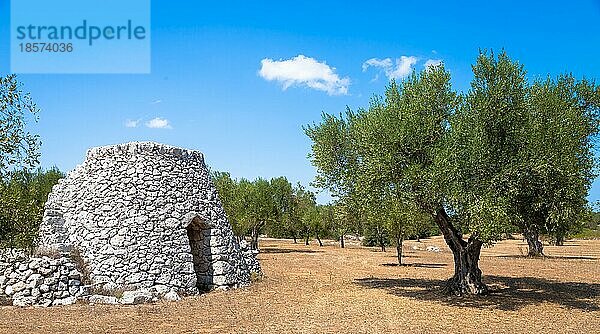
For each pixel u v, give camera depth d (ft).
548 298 63.46
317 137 72.18
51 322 46.83
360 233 211.82
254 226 165.99
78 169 72.13
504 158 55.16
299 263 113.91
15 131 48.60
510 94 57.00
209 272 71.36
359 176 60.44
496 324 48.88
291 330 45.73
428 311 55.16
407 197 56.39
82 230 66.64
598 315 53.31
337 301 61.62
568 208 56.75
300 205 206.69
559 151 54.70
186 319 49.90
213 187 78.18
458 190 52.60
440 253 158.20
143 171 68.95
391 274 92.17
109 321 48.03
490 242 55.11
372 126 59.62
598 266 104.37
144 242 65.10
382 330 46.06
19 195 56.13
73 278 58.44
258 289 71.20
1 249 54.44
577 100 77.36
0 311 51.01
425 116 59.77
